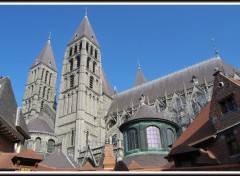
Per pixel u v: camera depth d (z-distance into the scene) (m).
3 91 27.78
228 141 22.05
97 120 82.50
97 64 95.94
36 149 68.38
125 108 83.19
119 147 53.66
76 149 67.62
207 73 72.69
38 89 98.38
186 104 67.44
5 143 26.34
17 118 29.95
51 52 115.44
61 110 83.00
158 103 74.25
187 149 21.97
